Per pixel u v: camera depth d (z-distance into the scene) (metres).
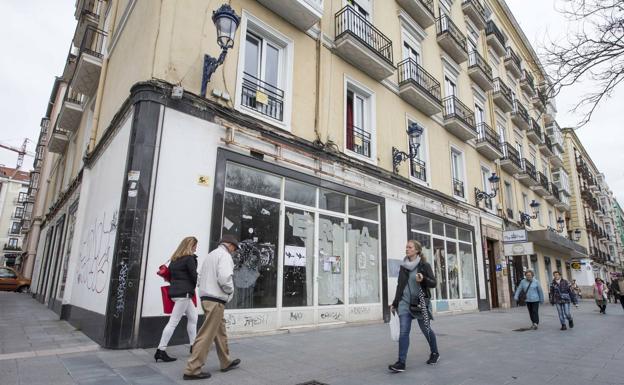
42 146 28.30
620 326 9.72
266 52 8.66
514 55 22.66
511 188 19.69
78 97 14.03
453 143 14.96
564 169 31.72
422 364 5.02
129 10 8.35
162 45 6.57
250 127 7.54
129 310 5.45
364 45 10.17
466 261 14.24
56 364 4.50
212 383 3.95
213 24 7.38
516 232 16.06
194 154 6.57
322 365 4.84
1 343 5.72
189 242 5.13
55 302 10.56
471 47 18.56
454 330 8.56
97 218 7.57
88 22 13.78
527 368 4.87
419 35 13.93
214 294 4.27
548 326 9.72
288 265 7.84
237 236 7.03
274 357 5.20
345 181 9.53
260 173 7.71
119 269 5.53
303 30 9.31
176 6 6.88
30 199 32.38
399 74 12.42
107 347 5.33
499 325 9.66
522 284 9.34
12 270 21.31
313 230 8.57
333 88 9.85
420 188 12.15
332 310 8.56
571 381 4.28
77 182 10.45
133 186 5.79
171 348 5.55
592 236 35.03
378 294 9.97
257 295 7.18
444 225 13.27
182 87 6.45
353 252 9.50
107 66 9.98
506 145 19.22
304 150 8.57
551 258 23.45
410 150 11.84
